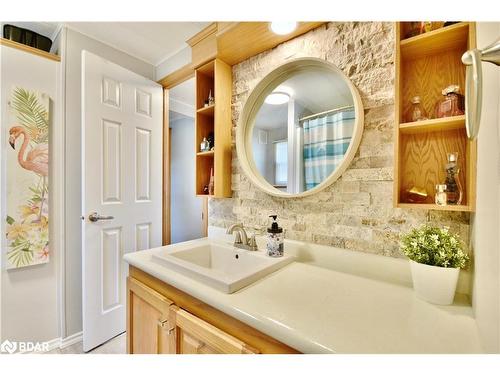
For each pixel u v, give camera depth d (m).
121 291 1.60
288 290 0.76
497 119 0.47
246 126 1.34
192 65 1.43
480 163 0.58
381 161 0.91
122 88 1.61
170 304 0.84
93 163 1.45
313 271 0.94
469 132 0.41
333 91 1.05
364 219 0.95
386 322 0.58
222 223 1.47
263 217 1.27
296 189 1.15
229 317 0.68
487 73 0.52
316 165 1.09
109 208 1.53
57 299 1.52
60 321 1.52
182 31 1.55
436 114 0.78
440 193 0.74
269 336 0.59
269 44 1.23
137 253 1.10
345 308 0.65
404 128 0.78
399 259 0.86
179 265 0.89
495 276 0.45
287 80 1.20
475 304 0.60
